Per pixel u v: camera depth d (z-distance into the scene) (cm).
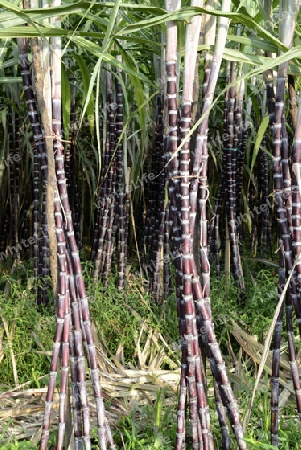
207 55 177
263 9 191
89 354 188
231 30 292
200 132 172
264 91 399
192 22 164
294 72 191
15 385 272
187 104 169
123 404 248
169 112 172
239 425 182
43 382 268
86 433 187
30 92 185
